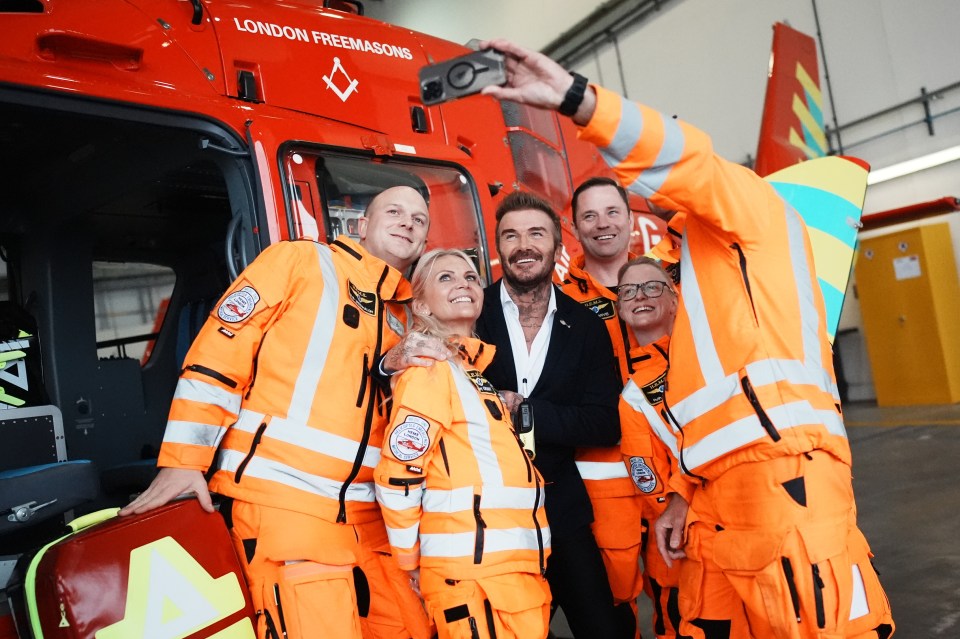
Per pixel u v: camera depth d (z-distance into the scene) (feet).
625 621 7.09
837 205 8.30
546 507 6.58
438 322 5.74
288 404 5.32
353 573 5.38
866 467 17.34
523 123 10.45
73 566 4.35
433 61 9.21
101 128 7.15
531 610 5.11
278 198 6.91
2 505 5.85
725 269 4.86
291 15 7.98
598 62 34.24
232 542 5.16
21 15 6.03
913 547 11.34
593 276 8.65
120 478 8.98
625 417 6.58
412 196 6.32
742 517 4.75
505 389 6.93
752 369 4.69
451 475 5.23
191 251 10.78
